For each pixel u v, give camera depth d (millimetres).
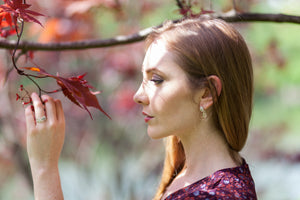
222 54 1163
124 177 3865
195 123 1186
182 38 1157
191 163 1230
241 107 1187
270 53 4285
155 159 3861
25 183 3232
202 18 1256
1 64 2920
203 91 1153
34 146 1237
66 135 4211
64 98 4211
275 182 4355
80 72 3977
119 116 3973
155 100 1162
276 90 5355
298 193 4195
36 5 3021
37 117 1239
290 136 5680
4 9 1163
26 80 3729
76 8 2904
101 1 2928
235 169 1166
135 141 3982
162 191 1432
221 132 1215
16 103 3350
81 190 3986
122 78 3973
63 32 3066
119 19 3375
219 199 1069
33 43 1630
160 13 3619
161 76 1158
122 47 3965
